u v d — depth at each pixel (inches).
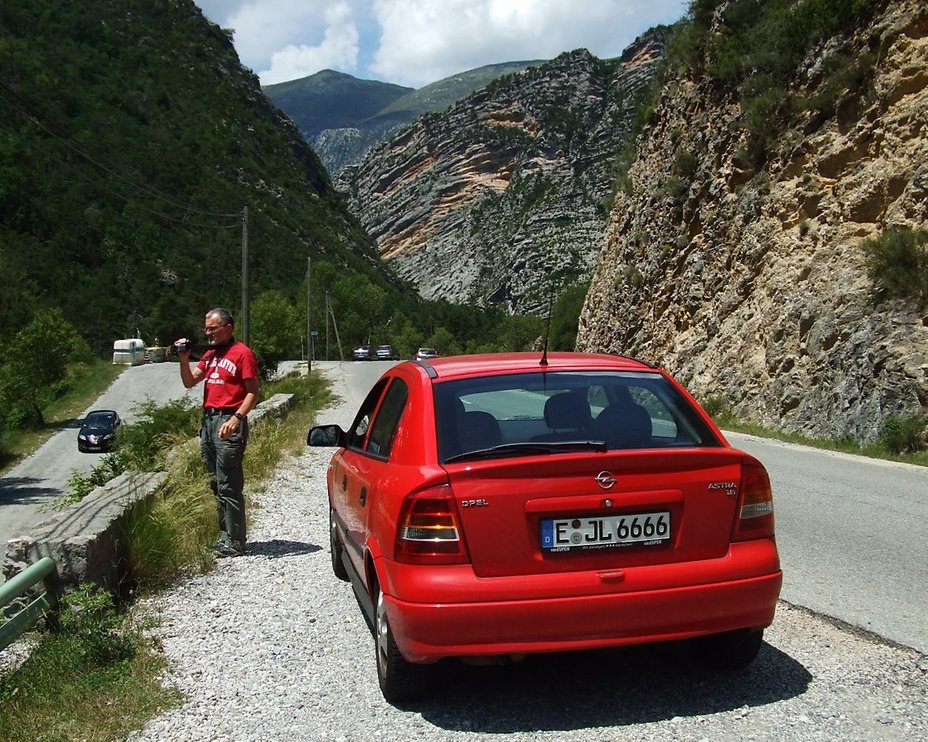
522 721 156.3
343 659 191.6
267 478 465.7
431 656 149.7
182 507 291.1
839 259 818.8
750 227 996.6
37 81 5167.3
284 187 6943.9
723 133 1112.8
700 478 158.2
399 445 171.3
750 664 180.9
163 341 3838.6
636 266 1357.0
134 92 6190.9
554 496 151.5
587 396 177.9
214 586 253.1
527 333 5246.1
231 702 168.7
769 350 871.7
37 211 4367.6
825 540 307.4
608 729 151.7
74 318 3816.4
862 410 698.2
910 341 681.0
